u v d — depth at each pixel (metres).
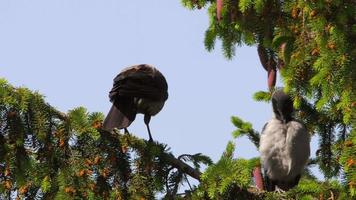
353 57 10.02
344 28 10.14
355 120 9.96
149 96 13.73
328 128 12.87
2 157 10.57
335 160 12.68
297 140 13.88
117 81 13.61
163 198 11.20
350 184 9.54
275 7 11.74
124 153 10.98
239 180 10.05
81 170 10.43
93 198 10.43
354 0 10.14
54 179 10.60
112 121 10.99
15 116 10.65
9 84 10.82
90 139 10.82
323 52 10.15
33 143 10.74
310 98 11.60
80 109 10.84
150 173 11.00
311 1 10.11
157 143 11.26
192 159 11.45
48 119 10.75
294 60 11.09
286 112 14.06
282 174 14.16
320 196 10.21
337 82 10.12
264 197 10.55
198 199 10.23
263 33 12.40
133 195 10.75
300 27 11.10
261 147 14.12
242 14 12.35
